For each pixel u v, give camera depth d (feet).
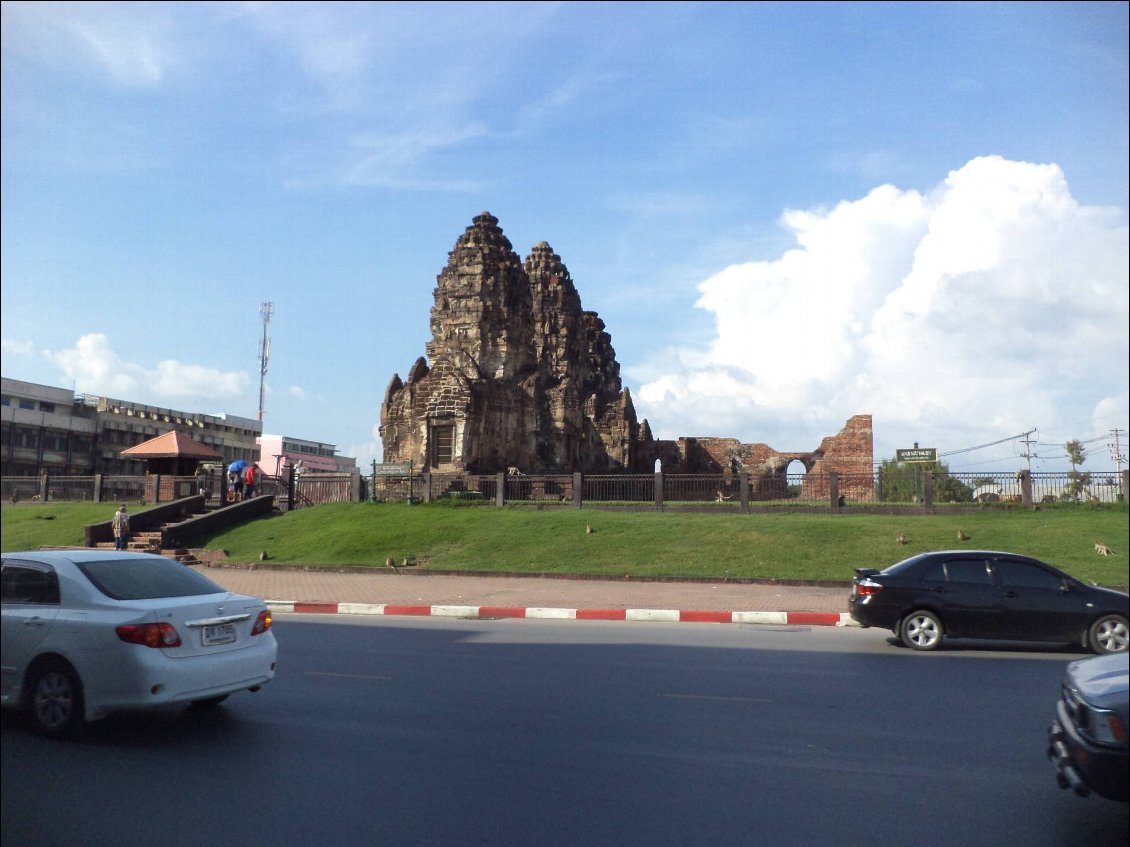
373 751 24.50
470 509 99.96
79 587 26.71
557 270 177.37
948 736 26.18
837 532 81.61
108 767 23.04
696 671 36.65
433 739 25.75
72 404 239.09
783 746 25.07
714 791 21.20
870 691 32.63
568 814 19.62
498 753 24.32
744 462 170.81
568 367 167.63
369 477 110.93
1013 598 43.21
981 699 31.30
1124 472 90.89
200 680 25.88
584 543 83.30
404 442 134.10
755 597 63.41
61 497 124.88
